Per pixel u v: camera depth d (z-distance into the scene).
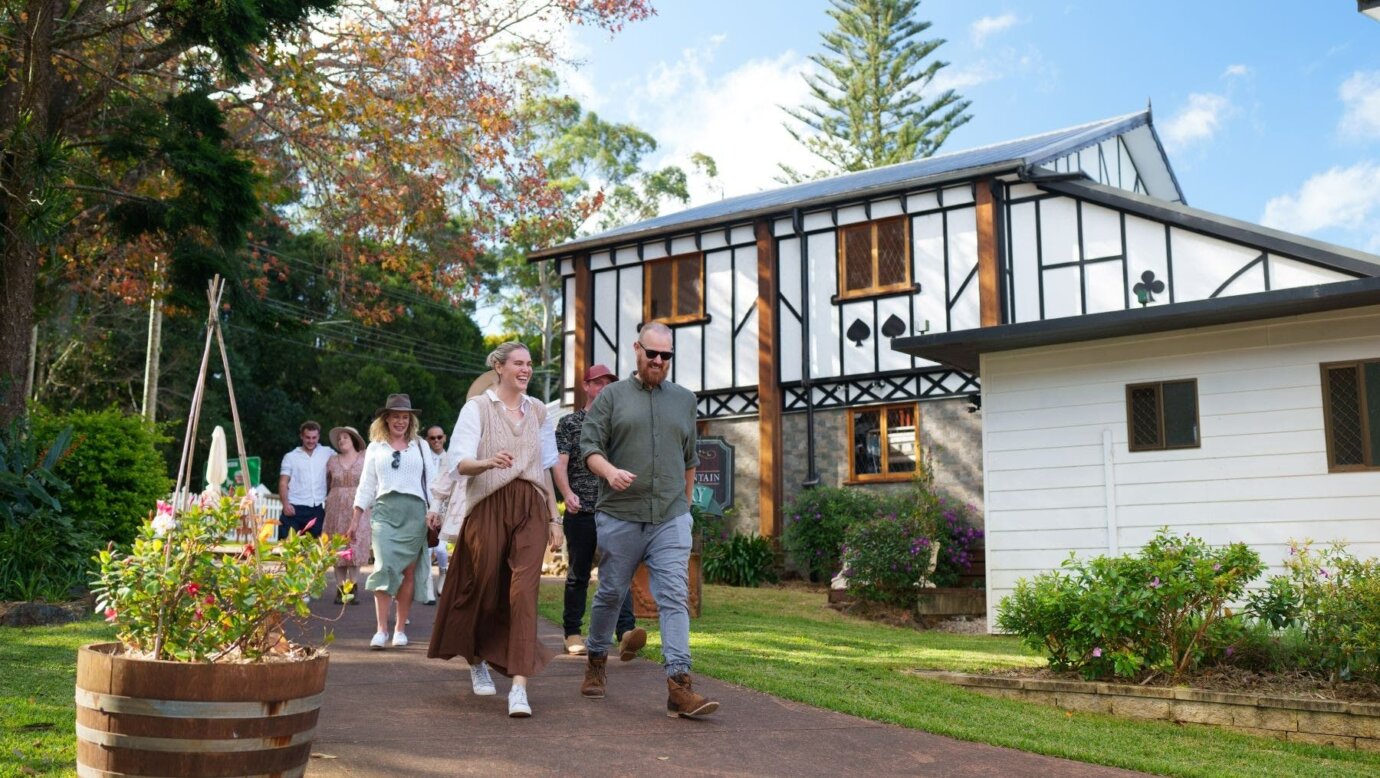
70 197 11.88
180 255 11.93
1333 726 5.90
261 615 3.52
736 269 18.50
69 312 26.64
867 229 17.23
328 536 3.69
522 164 18.23
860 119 35.12
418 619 8.62
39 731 4.24
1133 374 10.83
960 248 16.25
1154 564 6.93
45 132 11.30
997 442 11.54
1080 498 10.98
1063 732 5.50
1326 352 9.88
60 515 9.74
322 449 11.00
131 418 11.74
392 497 7.01
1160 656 6.80
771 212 17.84
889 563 12.53
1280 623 7.04
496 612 5.09
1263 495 10.04
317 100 14.60
